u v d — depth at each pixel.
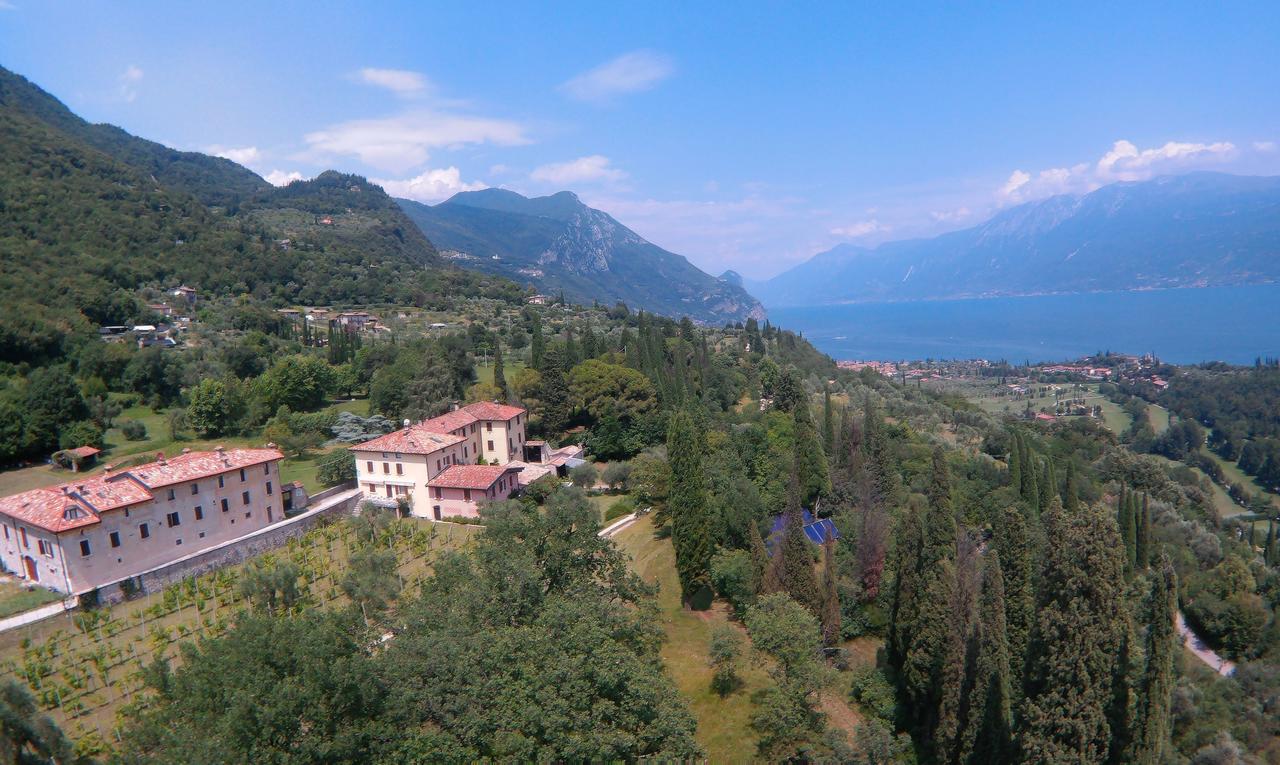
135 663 47.41
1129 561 84.00
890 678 52.94
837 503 83.06
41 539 56.84
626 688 34.81
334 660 30.08
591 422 109.56
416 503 81.31
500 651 33.84
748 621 52.00
